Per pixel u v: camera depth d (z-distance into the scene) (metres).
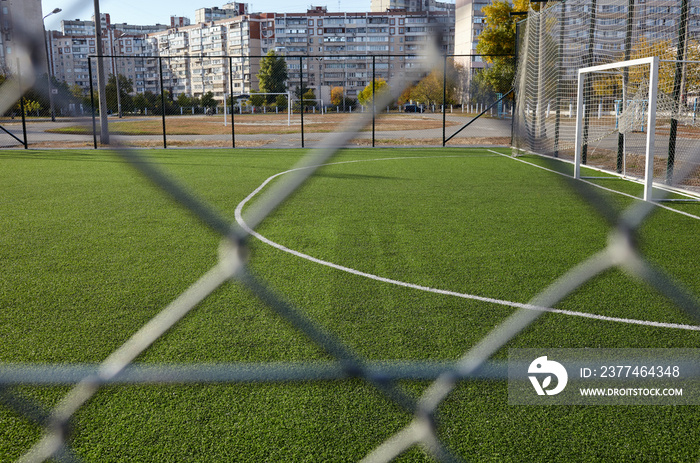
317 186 9.98
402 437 2.43
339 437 2.44
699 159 12.58
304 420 2.57
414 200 8.63
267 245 5.87
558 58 13.69
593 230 6.62
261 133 24.55
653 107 8.06
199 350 3.30
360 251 5.66
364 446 2.37
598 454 2.31
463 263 5.24
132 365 3.10
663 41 10.09
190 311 3.91
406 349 3.35
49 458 2.26
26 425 2.47
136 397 2.75
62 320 3.82
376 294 4.35
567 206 8.13
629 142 17.11
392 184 10.25
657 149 15.48
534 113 15.16
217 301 4.10
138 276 4.83
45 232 6.49
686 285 4.56
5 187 9.84
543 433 2.46
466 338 3.51
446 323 3.76
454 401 2.72
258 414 2.61
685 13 9.25
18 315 3.91
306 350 3.31
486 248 5.79
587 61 12.25
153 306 4.10
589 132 13.05
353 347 3.37
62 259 5.36
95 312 3.97
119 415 2.59
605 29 11.59
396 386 2.88
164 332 3.56
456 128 24.94
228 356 3.23
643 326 3.67
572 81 13.16
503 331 3.61
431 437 2.42
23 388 2.81
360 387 2.87
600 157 14.26
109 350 3.34
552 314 3.89
